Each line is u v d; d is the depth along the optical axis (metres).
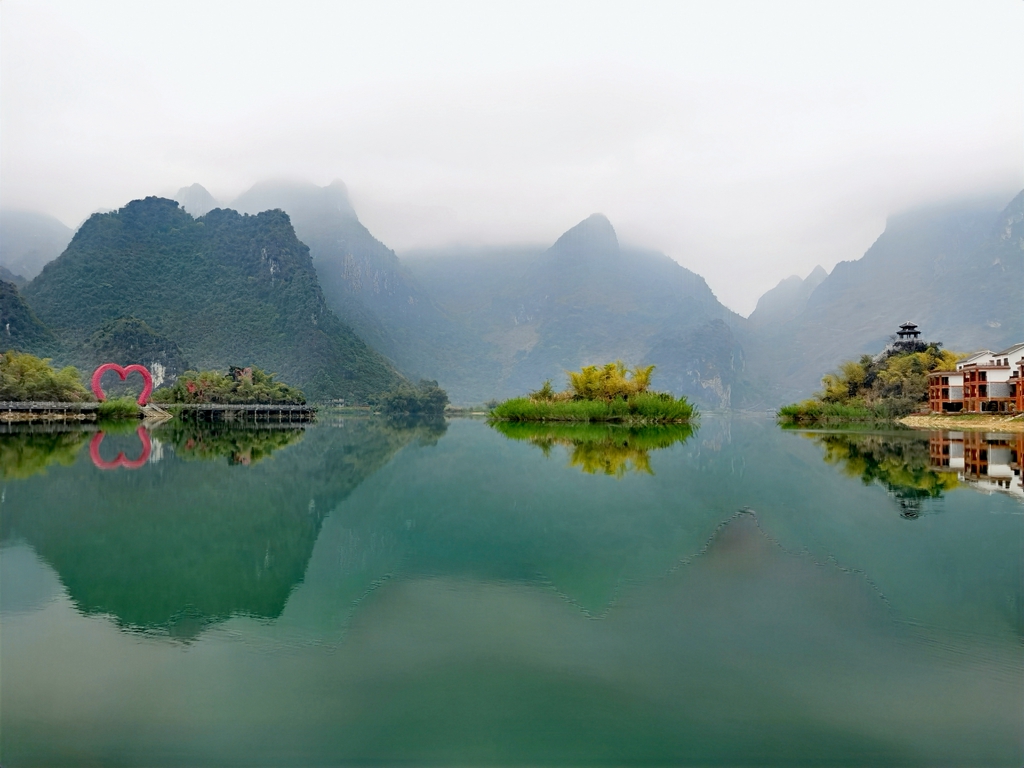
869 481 14.65
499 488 13.91
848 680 4.71
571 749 3.92
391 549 8.38
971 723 4.20
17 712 4.34
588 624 5.71
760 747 3.95
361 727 4.16
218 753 3.88
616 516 10.58
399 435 35.75
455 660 5.04
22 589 6.86
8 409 41.84
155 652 5.27
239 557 8.14
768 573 7.21
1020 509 10.98
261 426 48.91
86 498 12.81
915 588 6.68
